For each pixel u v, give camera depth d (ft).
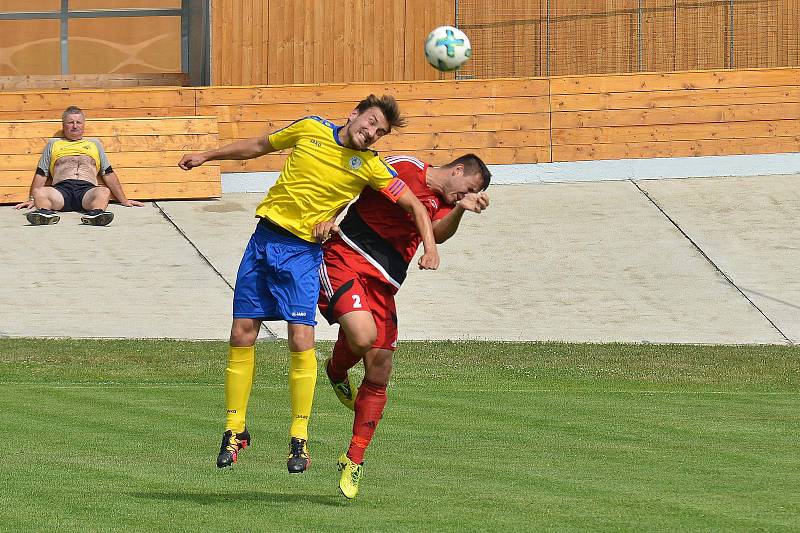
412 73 205.46
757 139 191.11
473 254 158.81
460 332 130.00
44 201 170.71
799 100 191.11
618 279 149.28
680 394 97.60
